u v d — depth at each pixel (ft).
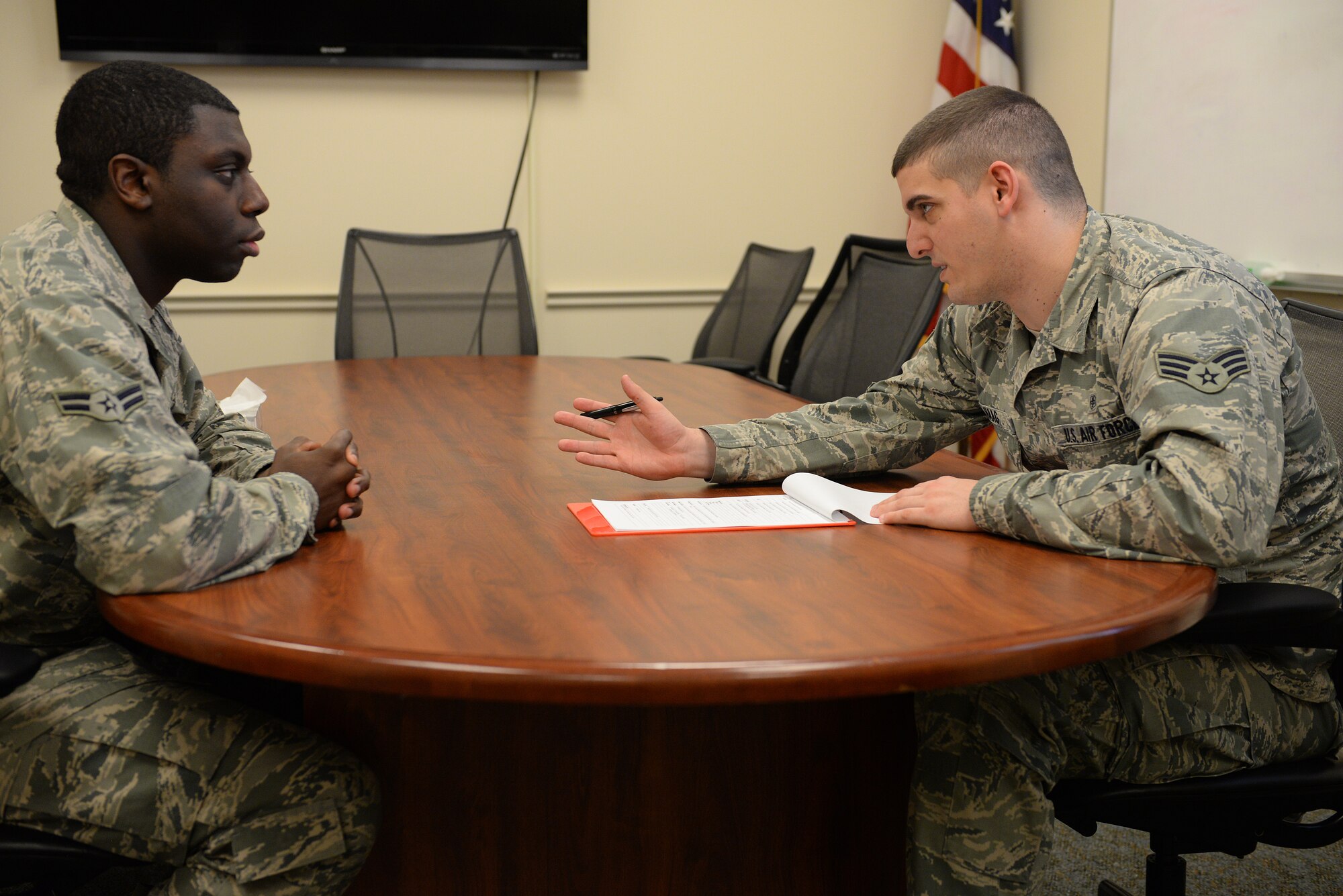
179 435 3.52
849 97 14.37
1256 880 6.13
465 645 2.86
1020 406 4.44
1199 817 3.98
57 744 3.46
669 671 2.69
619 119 13.64
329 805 3.55
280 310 12.94
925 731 3.91
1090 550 3.65
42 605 3.76
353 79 12.76
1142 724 3.83
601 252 13.85
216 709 3.64
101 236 3.89
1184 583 3.37
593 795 4.12
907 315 8.29
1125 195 12.24
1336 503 4.27
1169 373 3.69
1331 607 3.50
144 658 4.42
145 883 3.85
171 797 3.45
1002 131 4.10
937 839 3.80
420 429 6.27
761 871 4.25
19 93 11.93
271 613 3.11
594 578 3.48
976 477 5.15
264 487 3.74
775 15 13.93
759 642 2.89
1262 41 10.17
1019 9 14.15
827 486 4.52
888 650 2.83
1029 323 4.40
